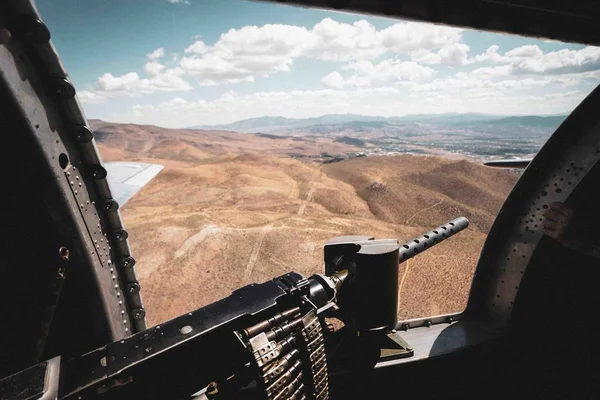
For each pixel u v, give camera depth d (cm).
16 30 103
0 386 103
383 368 200
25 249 127
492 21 107
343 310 204
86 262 139
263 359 132
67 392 108
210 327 134
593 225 183
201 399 164
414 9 99
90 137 132
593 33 119
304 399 150
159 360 125
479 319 254
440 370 213
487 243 246
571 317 216
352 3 95
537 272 222
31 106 110
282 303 161
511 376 218
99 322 152
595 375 202
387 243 197
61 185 124
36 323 139
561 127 196
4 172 114
